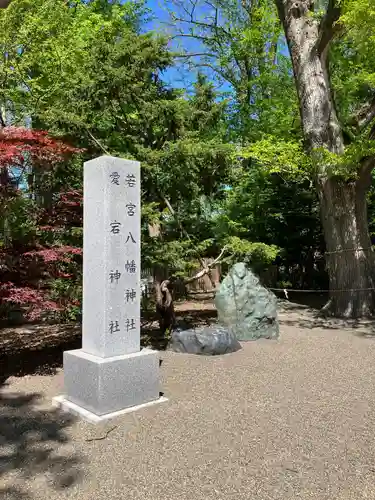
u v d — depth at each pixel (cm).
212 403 457
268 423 402
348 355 673
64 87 987
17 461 333
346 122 1131
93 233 452
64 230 645
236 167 959
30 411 439
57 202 675
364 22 801
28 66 1062
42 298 542
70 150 586
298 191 1471
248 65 1722
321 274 1641
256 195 1493
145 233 737
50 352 706
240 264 838
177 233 819
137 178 467
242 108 1628
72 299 610
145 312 994
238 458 335
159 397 466
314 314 1107
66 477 310
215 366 610
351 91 1254
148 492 290
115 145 771
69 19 1152
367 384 523
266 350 709
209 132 1013
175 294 1338
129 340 450
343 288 1035
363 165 980
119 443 362
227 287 813
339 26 956
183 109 766
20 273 564
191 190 764
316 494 286
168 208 795
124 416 418
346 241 1031
